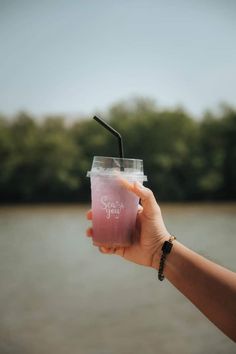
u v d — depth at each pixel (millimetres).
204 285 1580
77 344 6812
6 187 72875
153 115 76688
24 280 13180
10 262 17094
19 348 6609
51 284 12430
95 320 8336
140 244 1916
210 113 75625
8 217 45875
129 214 1917
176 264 1699
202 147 74250
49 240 25359
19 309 9305
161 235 1836
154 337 7152
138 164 2008
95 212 1976
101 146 75375
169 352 6457
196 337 7238
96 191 1960
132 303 9789
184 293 1639
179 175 73188
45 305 9703
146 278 12984
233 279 1556
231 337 1507
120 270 14586
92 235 2039
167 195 71812
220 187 72062
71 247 21953
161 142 74250
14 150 73000
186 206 59562
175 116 74688
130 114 80500
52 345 6766
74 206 63375
